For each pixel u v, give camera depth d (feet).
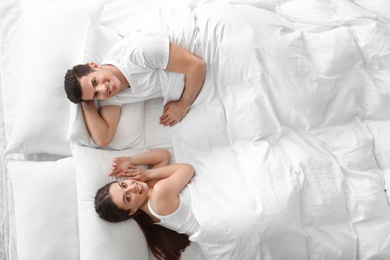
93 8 5.47
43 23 5.26
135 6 5.86
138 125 5.22
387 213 4.66
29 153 5.22
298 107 4.81
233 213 4.50
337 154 4.84
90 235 4.58
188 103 5.07
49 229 4.71
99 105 5.01
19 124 4.99
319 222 4.63
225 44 4.82
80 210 4.69
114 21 5.77
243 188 4.67
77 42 5.24
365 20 5.24
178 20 5.07
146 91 5.08
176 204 4.66
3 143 5.74
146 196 4.77
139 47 4.75
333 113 4.95
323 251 4.62
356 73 5.02
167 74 4.98
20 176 4.89
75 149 4.86
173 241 4.97
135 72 4.87
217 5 5.09
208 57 4.91
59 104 5.05
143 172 4.92
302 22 5.43
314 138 4.93
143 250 4.83
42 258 4.64
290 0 5.70
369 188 4.69
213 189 4.78
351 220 4.67
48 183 4.82
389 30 5.22
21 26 5.70
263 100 4.80
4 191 5.53
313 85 4.84
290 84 4.80
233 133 4.97
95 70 4.61
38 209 4.74
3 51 5.68
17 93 5.52
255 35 4.82
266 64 4.81
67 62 5.13
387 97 4.97
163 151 5.16
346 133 4.94
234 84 4.89
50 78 5.03
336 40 5.01
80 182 4.75
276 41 4.85
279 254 4.58
